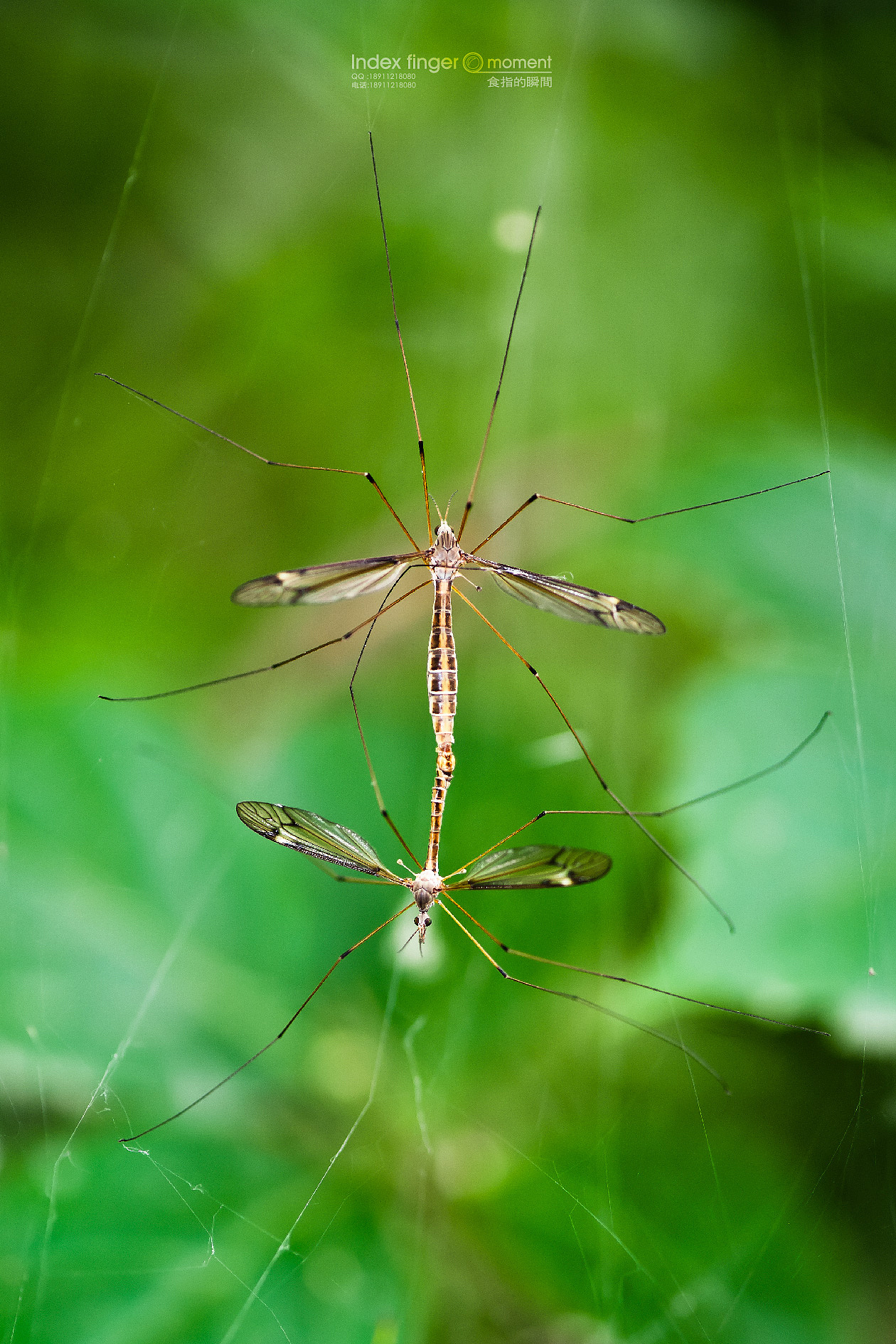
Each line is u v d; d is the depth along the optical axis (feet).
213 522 1.17
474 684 1.12
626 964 1.05
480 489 1.17
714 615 1.11
